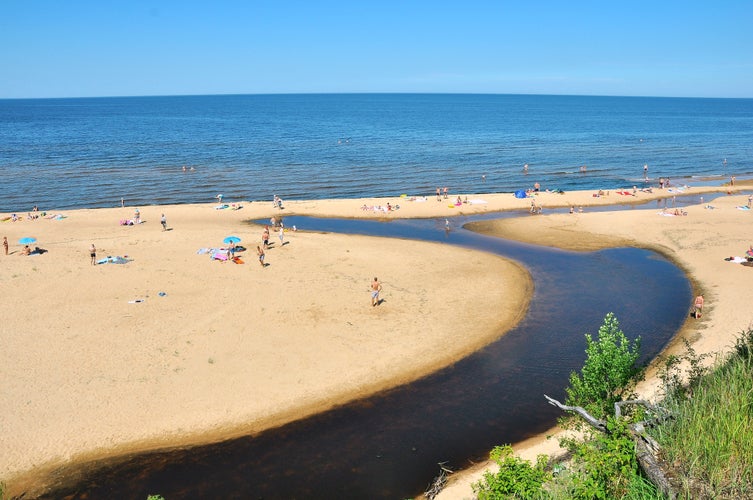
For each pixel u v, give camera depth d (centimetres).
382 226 5809
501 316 3366
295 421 2309
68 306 3291
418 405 2433
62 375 2545
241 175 8750
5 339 2855
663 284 3953
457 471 2005
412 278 4000
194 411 2344
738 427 1118
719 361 1550
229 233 5125
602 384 1656
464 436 2216
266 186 7969
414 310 3416
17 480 1950
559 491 1228
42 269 3922
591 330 3197
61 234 5100
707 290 3747
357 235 5353
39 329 2978
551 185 8200
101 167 9300
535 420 2320
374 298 3456
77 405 2341
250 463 2059
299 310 3338
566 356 2891
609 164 10112
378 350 2895
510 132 16425
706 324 3170
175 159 10281
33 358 2680
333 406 2416
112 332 2970
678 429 1181
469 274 4128
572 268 4347
